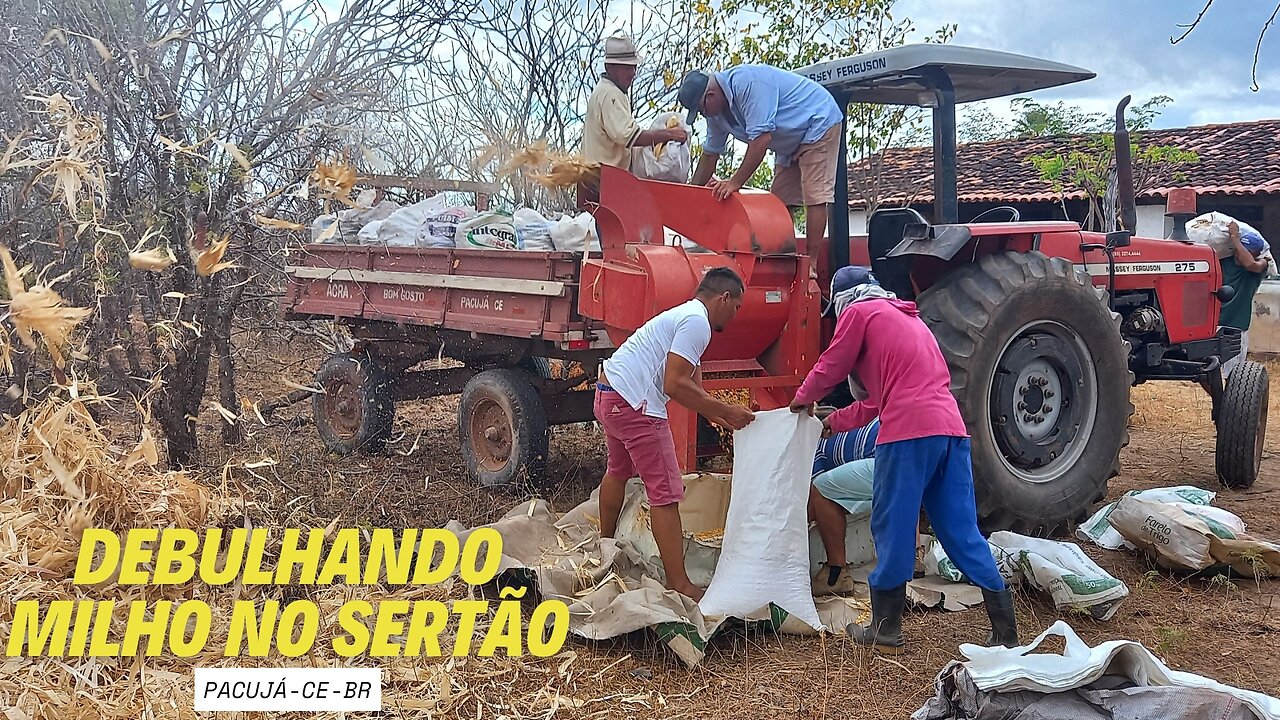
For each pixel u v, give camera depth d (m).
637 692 3.58
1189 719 3.00
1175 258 6.80
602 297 4.93
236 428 6.13
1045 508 5.09
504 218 5.96
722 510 4.79
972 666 3.29
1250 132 16.70
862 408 4.35
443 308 5.97
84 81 4.56
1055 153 14.75
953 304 4.92
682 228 4.99
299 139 5.24
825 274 5.40
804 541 4.10
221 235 4.96
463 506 5.55
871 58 5.35
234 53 4.96
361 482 5.93
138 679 3.47
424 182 6.66
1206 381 6.82
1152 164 13.85
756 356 5.07
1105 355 5.32
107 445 4.47
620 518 4.58
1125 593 4.24
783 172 5.51
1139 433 8.48
